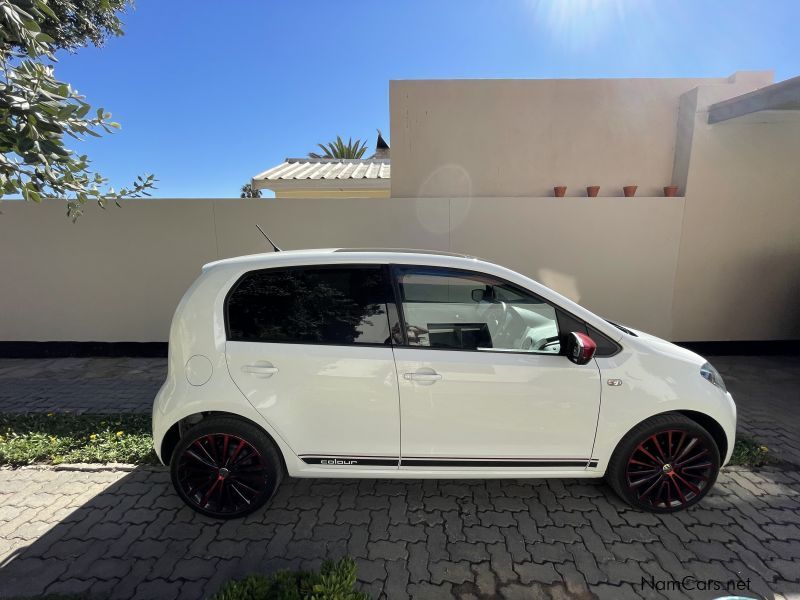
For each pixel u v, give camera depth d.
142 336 5.89
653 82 5.77
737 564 2.21
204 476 2.51
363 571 2.17
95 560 2.24
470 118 5.89
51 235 5.64
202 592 2.04
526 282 2.49
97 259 5.70
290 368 2.37
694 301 5.80
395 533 2.45
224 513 2.52
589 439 2.44
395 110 5.88
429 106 5.88
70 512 2.64
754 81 5.37
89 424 3.79
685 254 5.69
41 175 2.63
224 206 5.57
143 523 2.53
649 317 5.80
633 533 2.44
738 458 3.16
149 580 2.11
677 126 5.82
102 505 2.71
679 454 2.51
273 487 2.49
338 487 2.90
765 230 5.65
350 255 2.53
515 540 2.39
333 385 2.36
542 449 2.45
